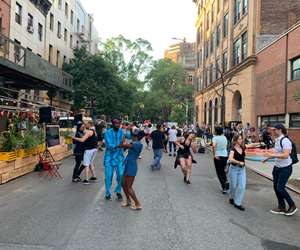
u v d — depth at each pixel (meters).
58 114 26.09
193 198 10.14
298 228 7.60
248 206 9.50
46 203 8.99
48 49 38.62
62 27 43.66
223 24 47.47
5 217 7.63
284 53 27.61
